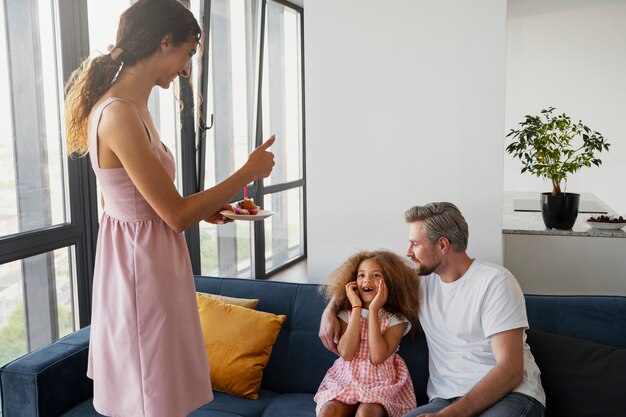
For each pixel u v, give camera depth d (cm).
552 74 596
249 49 470
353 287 214
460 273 198
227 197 134
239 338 222
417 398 209
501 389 175
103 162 128
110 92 128
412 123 252
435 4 243
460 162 248
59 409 202
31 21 253
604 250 323
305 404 211
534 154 312
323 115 263
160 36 129
